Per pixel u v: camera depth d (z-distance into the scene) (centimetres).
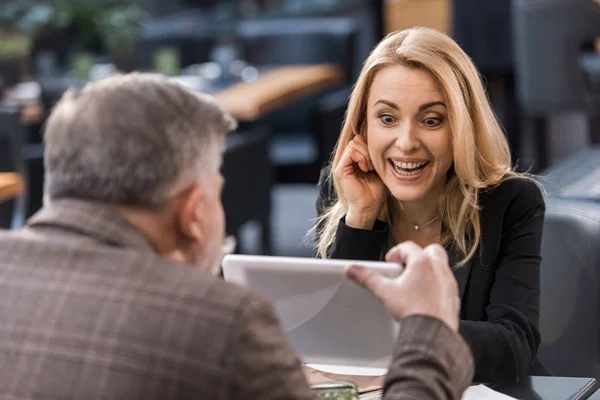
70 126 143
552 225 279
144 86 146
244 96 604
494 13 712
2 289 143
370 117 233
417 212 242
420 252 164
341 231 241
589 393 207
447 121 227
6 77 733
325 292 185
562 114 620
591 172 372
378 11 838
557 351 279
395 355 153
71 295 140
